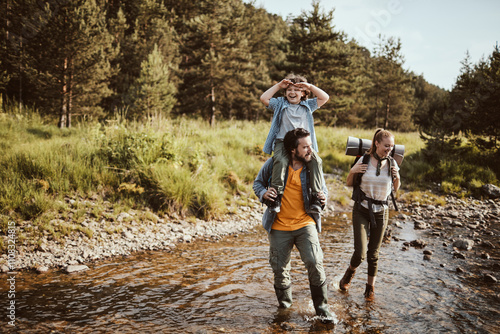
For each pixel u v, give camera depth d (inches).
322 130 684.7
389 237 236.7
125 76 1098.7
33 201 219.3
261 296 141.7
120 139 321.7
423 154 490.3
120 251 195.9
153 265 176.6
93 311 125.0
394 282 157.3
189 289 147.3
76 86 677.3
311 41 1176.2
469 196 386.9
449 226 272.4
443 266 179.0
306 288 151.3
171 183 267.6
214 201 274.1
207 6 1299.2
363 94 1413.6
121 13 1235.9
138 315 123.0
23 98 859.4
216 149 392.8
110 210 238.7
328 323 119.0
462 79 486.9
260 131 588.7
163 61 1165.1
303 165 124.7
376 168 136.5
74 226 208.7
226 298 139.2
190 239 223.6
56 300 133.2
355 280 160.4
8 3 786.2
